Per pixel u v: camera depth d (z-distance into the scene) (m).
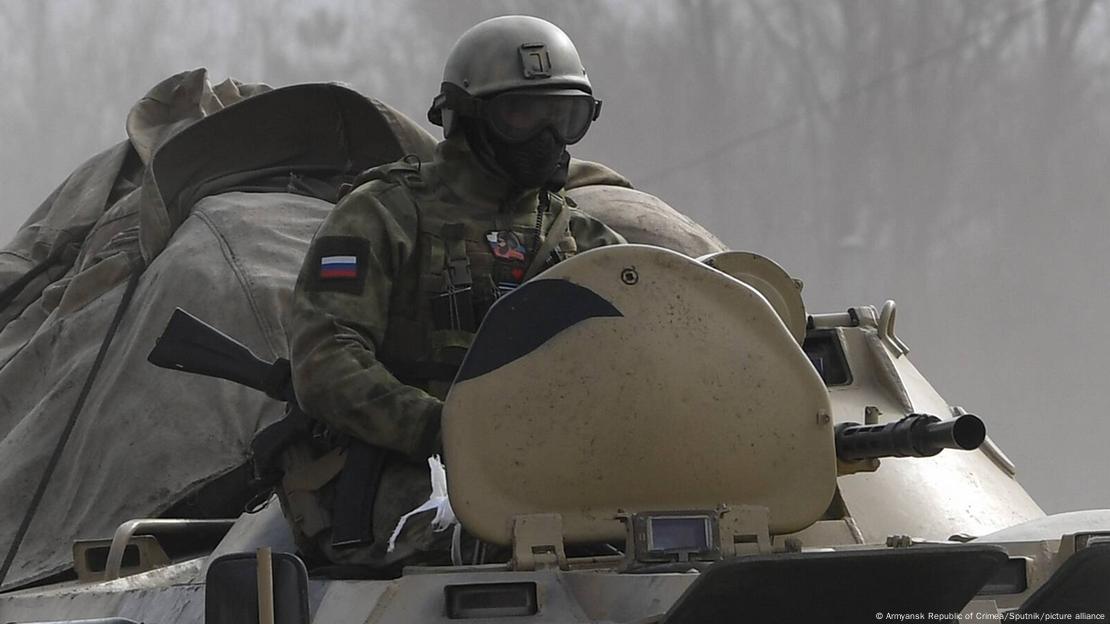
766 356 9.16
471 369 8.95
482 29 10.39
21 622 12.01
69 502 14.44
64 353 15.60
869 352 13.15
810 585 7.73
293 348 10.03
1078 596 8.73
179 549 12.85
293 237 15.41
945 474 12.54
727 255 10.50
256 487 11.14
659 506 8.99
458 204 10.45
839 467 9.73
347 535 9.85
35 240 17.56
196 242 15.41
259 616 8.07
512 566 8.73
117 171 17.95
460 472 8.84
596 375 8.96
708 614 7.79
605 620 8.27
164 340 10.68
